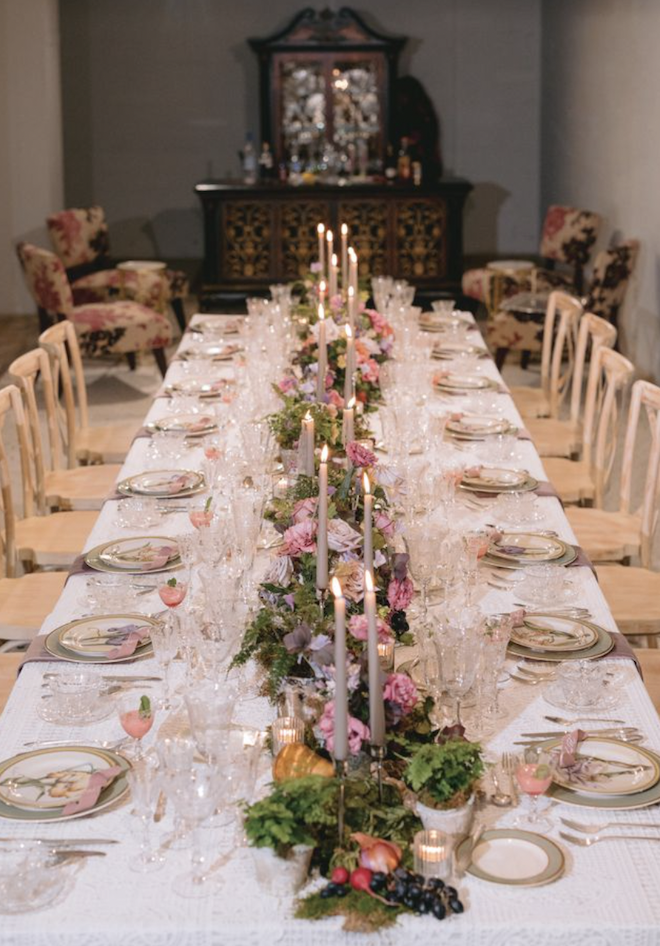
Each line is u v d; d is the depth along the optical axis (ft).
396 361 16.02
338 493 8.52
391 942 5.91
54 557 13.43
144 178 39.47
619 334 29.04
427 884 6.02
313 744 6.98
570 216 30.73
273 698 7.62
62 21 38.32
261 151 37.65
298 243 33.60
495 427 14.25
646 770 7.12
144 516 11.33
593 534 13.78
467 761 6.40
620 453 21.90
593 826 6.67
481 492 12.10
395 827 6.40
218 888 6.18
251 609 8.54
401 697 6.61
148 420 14.76
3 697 10.11
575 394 17.66
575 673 8.05
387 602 7.84
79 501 15.05
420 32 38.75
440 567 9.61
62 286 25.61
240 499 9.63
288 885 6.07
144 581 9.96
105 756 7.28
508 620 7.78
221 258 33.65
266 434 11.87
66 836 6.59
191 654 8.16
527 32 38.81
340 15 34.40
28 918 5.96
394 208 33.32
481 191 39.93
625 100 28.71
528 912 5.99
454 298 33.73
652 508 13.33
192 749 6.19
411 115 38.32
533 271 29.25
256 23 38.47
